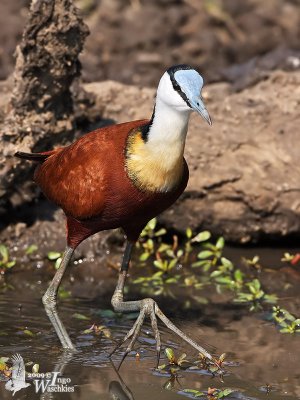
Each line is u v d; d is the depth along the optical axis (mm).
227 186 12922
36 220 12844
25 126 12125
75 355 9781
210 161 13070
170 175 9664
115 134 9891
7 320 10664
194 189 12859
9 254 12594
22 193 12625
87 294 11641
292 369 9516
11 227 12773
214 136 13352
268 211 12867
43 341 10109
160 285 11922
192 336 10367
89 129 13180
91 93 13453
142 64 16672
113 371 9406
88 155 9852
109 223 10078
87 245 12680
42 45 11688
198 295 11602
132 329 9680
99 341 10148
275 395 8930
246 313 11047
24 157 10609
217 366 9477
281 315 10953
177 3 18047
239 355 9844
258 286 11305
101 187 9719
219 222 12992
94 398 8844
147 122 9945
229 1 18141
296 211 12844
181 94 9367
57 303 11250
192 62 16969
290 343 10180
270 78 14562
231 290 11773
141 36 17250
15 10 17156
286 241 13172
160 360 9695
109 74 16219
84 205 9914
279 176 12992
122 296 10562
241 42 17531
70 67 12039
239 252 12992
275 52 15867
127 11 17703
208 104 13992
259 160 13117
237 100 13984
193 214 12969
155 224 12727
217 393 8898
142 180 9602
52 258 12094
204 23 17781
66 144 12680
